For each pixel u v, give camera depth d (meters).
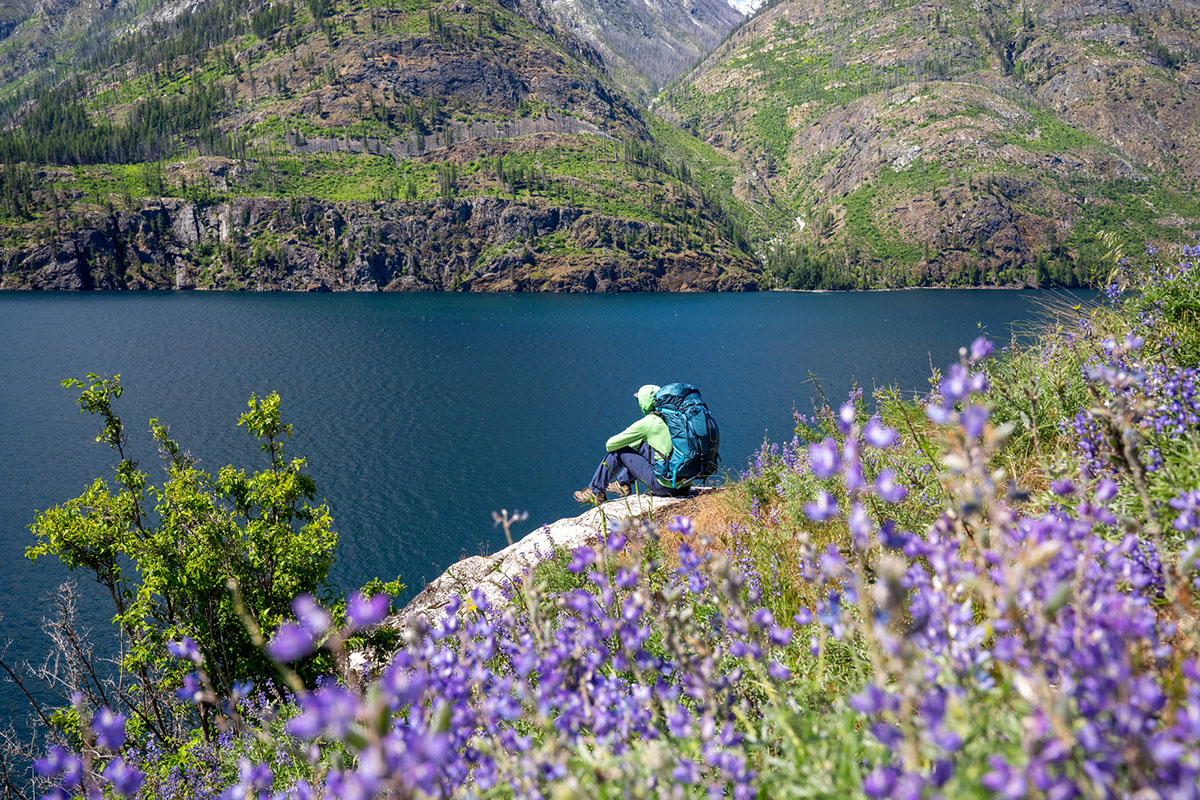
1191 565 1.29
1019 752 0.98
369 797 0.84
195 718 9.62
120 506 11.73
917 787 0.88
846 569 1.29
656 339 129.38
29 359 100.94
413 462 63.06
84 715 1.20
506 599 3.47
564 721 1.39
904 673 0.95
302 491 11.43
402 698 0.89
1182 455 2.21
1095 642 1.00
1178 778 0.77
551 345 123.06
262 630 9.49
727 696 1.52
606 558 1.77
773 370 99.56
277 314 153.88
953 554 1.18
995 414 3.54
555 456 66.00
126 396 80.88
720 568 1.57
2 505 51.19
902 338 125.12
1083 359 3.85
